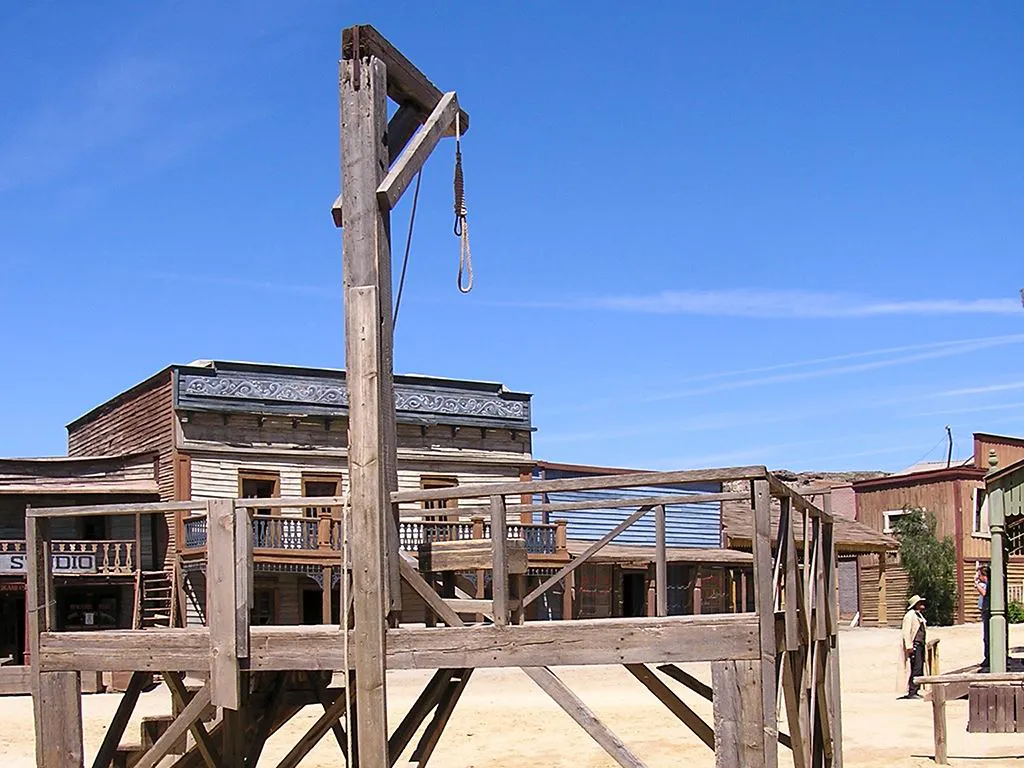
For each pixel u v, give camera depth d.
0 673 9.81
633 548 34.31
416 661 8.72
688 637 8.23
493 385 34.62
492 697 22.97
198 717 9.52
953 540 41.88
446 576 11.99
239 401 31.45
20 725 21.16
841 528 38.78
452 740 17.78
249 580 9.09
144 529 31.67
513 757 16.38
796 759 9.56
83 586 31.45
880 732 17.44
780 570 8.84
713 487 35.84
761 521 8.05
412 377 33.50
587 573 34.06
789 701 8.84
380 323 9.07
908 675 21.72
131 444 33.50
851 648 30.45
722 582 36.62
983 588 24.28
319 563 29.59
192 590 30.73
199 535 30.14
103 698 24.69
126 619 32.03
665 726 18.69
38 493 30.72
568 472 35.31
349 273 9.05
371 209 9.07
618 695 23.06
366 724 8.67
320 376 32.44
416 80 10.01
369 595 8.74
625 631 8.39
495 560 8.73
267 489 31.72
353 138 9.19
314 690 11.19
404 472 33.16
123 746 11.50
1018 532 22.83
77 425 37.88
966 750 15.81
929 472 42.88
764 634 8.02
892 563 42.50
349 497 8.84
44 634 9.80
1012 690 15.38
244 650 8.98
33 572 9.84
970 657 27.12
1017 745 16.09
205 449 31.06
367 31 9.23
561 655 8.49
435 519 32.72
